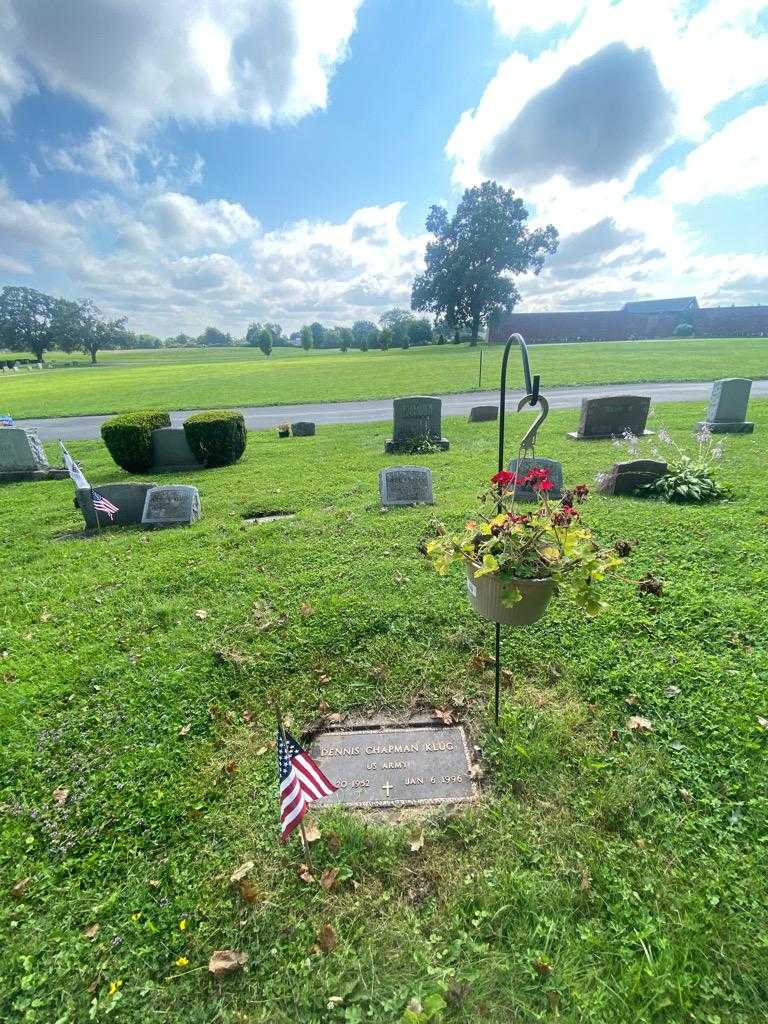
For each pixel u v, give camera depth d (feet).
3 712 11.35
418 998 6.04
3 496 32.35
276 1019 6.05
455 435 43.73
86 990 6.50
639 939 6.50
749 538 17.31
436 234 194.70
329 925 6.97
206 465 37.42
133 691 11.75
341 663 12.28
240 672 12.10
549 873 7.39
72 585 17.51
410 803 8.71
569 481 26.68
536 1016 5.83
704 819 7.97
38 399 92.43
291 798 7.12
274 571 17.39
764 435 34.91
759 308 211.41
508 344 9.18
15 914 7.42
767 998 5.90
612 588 14.39
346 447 41.47
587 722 10.02
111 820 8.75
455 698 10.93
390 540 19.31
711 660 11.23
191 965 6.68
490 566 7.55
